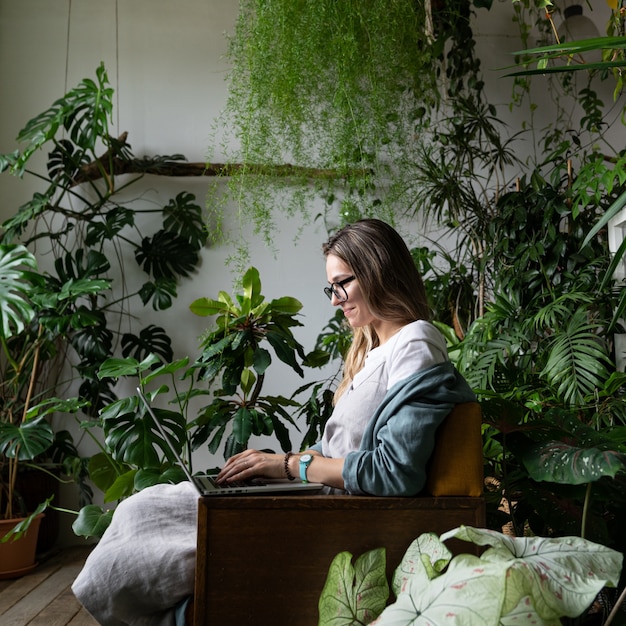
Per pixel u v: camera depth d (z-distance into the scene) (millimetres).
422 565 1312
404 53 3869
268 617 1464
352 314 1863
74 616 2834
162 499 1754
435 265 4242
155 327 4254
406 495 1548
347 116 3930
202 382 4293
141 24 4508
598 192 3125
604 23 4426
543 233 3658
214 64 4508
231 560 1470
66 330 4121
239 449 3023
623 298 1707
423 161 4055
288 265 4371
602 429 2533
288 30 3707
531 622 1187
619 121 4457
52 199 4355
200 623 1452
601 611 2004
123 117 4434
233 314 3238
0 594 3193
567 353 2668
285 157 4312
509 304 3189
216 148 4426
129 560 1567
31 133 3959
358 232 1856
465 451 1561
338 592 1408
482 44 4523
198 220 4344
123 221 4117
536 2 2992
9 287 3719
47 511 3959
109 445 2816
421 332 1717
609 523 1992
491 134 4031
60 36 4469
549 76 4480
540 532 2123
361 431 1719
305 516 1490
